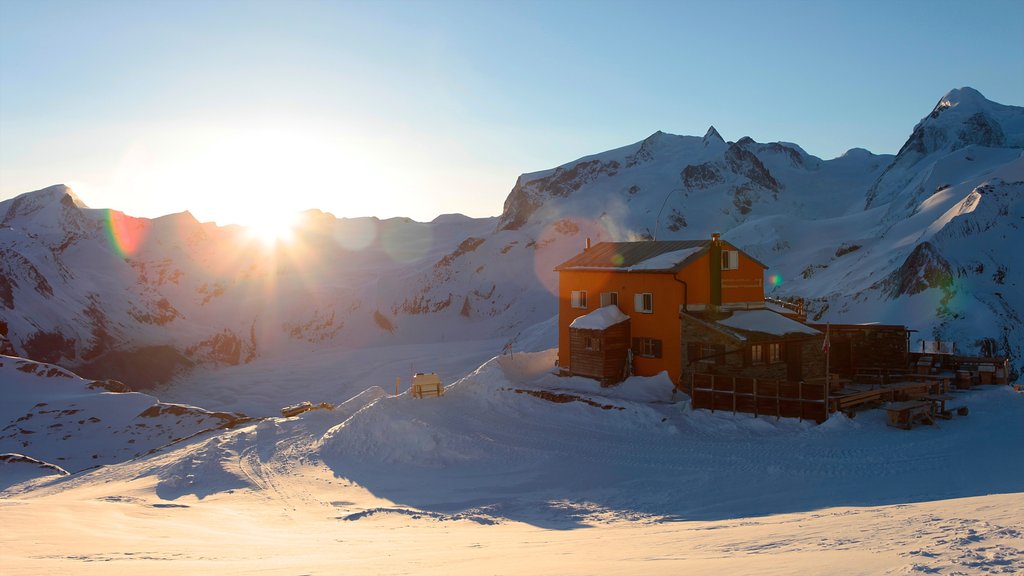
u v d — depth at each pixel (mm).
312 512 22594
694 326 34750
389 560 11547
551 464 27375
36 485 36156
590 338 38219
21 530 16250
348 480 27594
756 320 35969
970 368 37094
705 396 32125
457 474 27672
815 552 9547
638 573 8562
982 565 7359
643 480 24016
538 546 13414
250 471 29266
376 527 19359
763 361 34219
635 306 38031
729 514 18688
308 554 12953
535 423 33656
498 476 26797
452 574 9344
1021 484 18594
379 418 34031
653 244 40719
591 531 16984
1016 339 63625
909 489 19547
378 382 111000
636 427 31250
